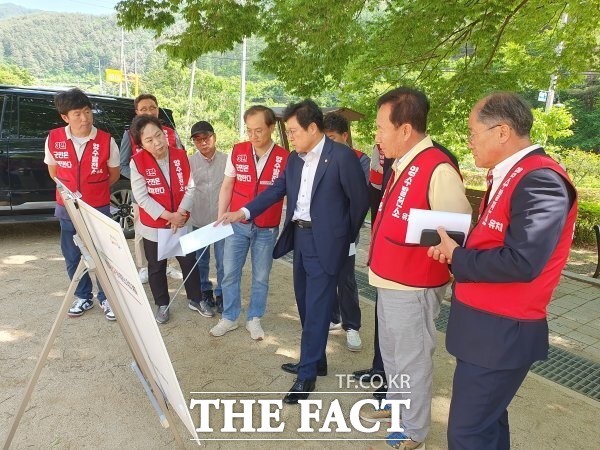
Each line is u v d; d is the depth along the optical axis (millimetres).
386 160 2545
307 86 6172
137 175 3182
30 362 2938
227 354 3172
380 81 6328
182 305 3906
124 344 3209
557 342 3643
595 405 2752
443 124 5934
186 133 31516
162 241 3289
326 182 2447
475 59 6234
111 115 5805
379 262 2076
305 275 2746
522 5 5328
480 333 1606
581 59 5988
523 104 1541
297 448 2318
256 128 2938
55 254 5078
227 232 2678
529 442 2398
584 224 6938
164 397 2154
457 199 1884
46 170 5375
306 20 5477
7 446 2143
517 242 1413
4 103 5168
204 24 5465
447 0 5141
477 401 1637
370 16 6137
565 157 13062
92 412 2500
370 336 3555
